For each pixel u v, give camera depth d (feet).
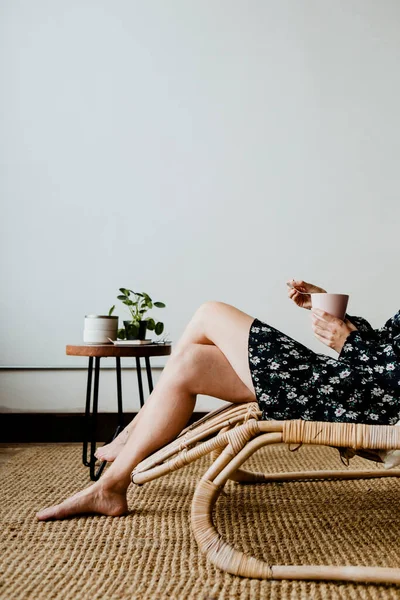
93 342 6.91
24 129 9.25
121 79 9.32
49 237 9.20
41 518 5.05
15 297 9.15
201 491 4.11
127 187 9.27
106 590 3.75
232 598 3.64
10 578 3.92
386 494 6.02
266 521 5.10
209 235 9.25
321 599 3.64
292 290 5.21
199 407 9.27
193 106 9.31
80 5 9.32
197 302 9.25
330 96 9.36
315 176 9.30
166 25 9.35
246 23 9.36
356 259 9.27
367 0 9.38
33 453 8.15
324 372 4.36
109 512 5.16
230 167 9.30
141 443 4.99
